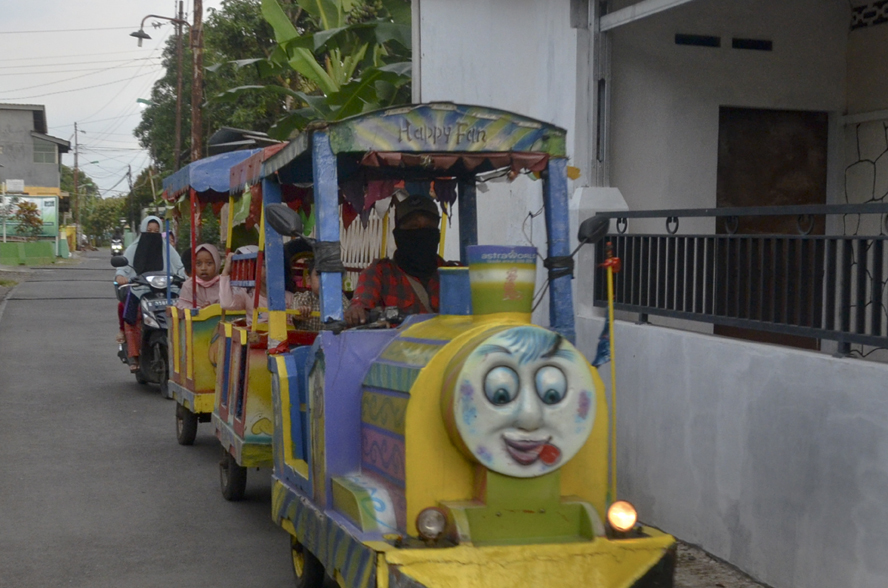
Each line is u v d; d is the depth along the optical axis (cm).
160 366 1162
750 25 761
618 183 731
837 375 461
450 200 601
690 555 559
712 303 578
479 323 414
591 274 703
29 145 5694
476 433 375
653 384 616
